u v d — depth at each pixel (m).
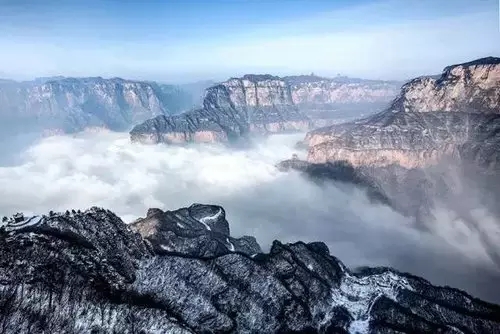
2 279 138.62
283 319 195.75
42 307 137.75
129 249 189.38
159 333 152.25
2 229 167.12
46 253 155.50
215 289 194.12
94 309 145.62
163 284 182.12
